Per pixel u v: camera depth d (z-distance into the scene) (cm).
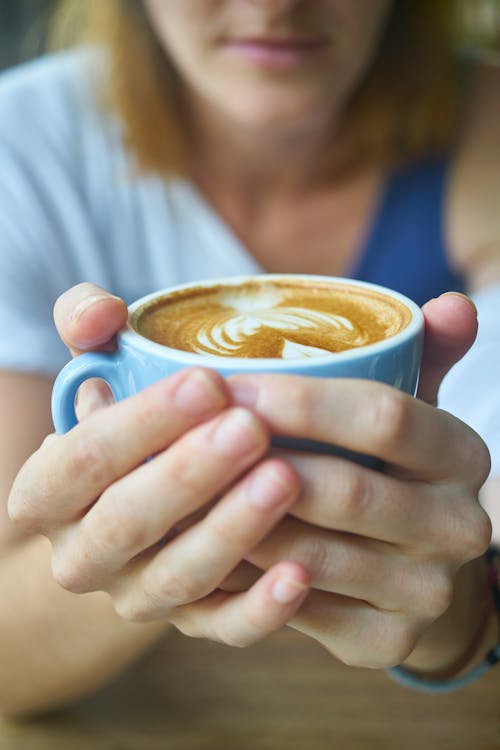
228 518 34
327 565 36
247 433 32
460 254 81
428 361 40
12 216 76
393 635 38
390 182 79
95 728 47
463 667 47
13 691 49
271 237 81
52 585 49
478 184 79
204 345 38
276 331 39
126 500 35
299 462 34
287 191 79
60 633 48
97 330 36
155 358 34
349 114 75
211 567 35
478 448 36
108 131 81
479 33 90
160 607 37
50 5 106
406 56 75
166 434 34
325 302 41
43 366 67
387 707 47
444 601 37
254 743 45
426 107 77
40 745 46
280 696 48
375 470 37
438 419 35
